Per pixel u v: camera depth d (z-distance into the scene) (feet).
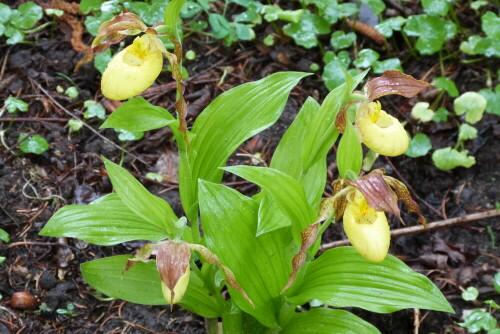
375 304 1.44
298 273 1.50
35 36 2.31
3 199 1.92
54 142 2.07
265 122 1.49
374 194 1.29
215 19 2.28
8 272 1.80
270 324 1.51
